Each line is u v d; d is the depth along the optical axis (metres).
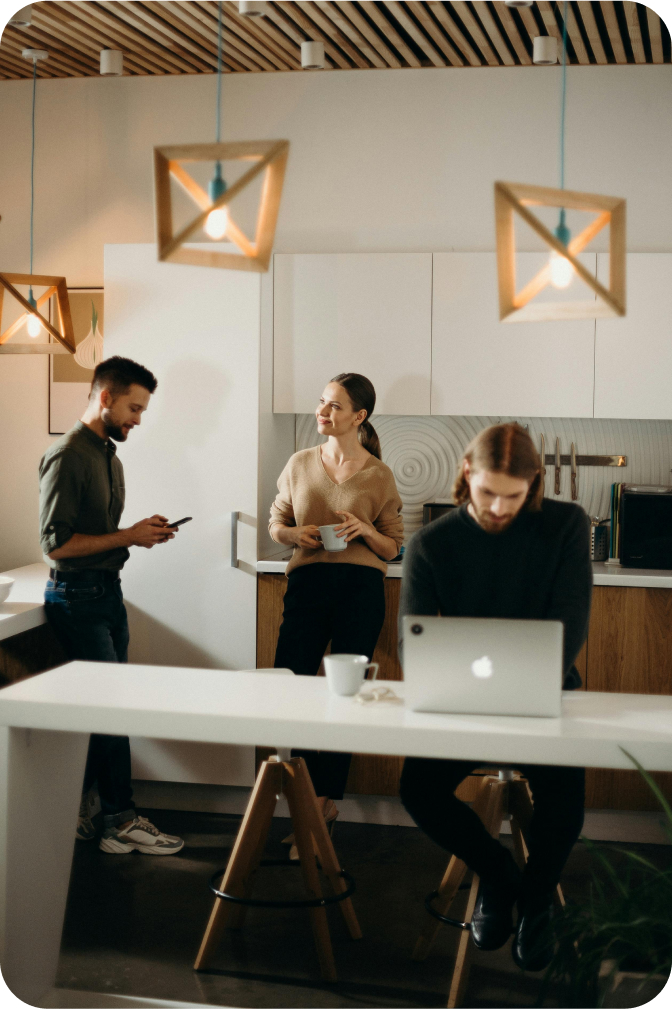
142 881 3.23
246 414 3.82
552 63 3.78
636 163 4.07
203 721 2.06
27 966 2.36
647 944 2.18
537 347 3.88
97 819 3.81
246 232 4.37
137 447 3.89
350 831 3.75
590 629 3.61
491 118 4.16
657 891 2.23
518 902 2.31
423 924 2.94
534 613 2.38
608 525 4.08
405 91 4.21
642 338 3.82
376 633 3.52
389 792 3.76
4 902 2.23
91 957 2.70
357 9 3.54
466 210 4.20
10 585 3.39
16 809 2.26
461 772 2.41
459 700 2.10
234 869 2.56
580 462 4.20
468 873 3.28
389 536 3.65
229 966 2.66
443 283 3.92
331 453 3.68
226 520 3.85
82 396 4.45
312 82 4.27
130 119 4.41
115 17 3.72
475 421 4.28
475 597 2.38
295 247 4.33
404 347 3.96
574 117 4.11
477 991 2.55
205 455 3.85
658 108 4.04
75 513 3.32
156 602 3.92
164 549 3.90
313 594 3.55
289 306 4.01
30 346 3.79
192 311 3.84
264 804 2.54
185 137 4.38
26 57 4.12
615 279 2.00
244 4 3.35
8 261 4.53
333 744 2.02
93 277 4.46
